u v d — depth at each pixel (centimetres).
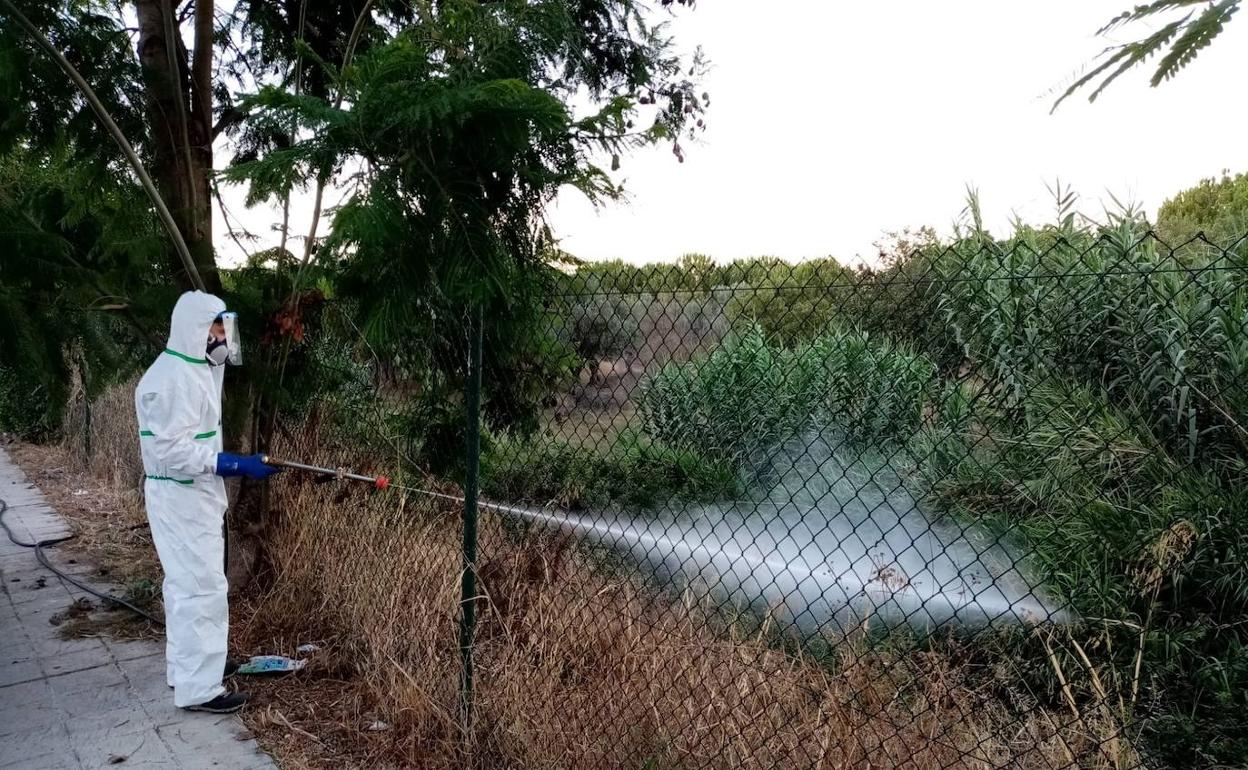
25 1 326
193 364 314
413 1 337
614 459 381
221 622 326
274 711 321
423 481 373
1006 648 311
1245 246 323
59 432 925
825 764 225
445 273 229
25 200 375
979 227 418
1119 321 344
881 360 404
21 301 321
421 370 351
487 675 289
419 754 286
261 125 244
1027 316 359
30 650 384
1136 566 311
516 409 327
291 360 429
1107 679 286
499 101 203
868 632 297
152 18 390
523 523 339
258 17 463
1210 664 284
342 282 284
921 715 247
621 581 310
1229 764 253
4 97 310
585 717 266
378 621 344
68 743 297
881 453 406
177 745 297
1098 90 68
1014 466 360
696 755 244
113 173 376
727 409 436
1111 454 326
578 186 246
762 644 272
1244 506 295
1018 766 243
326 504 404
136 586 459
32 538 582
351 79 230
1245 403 305
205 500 319
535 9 283
